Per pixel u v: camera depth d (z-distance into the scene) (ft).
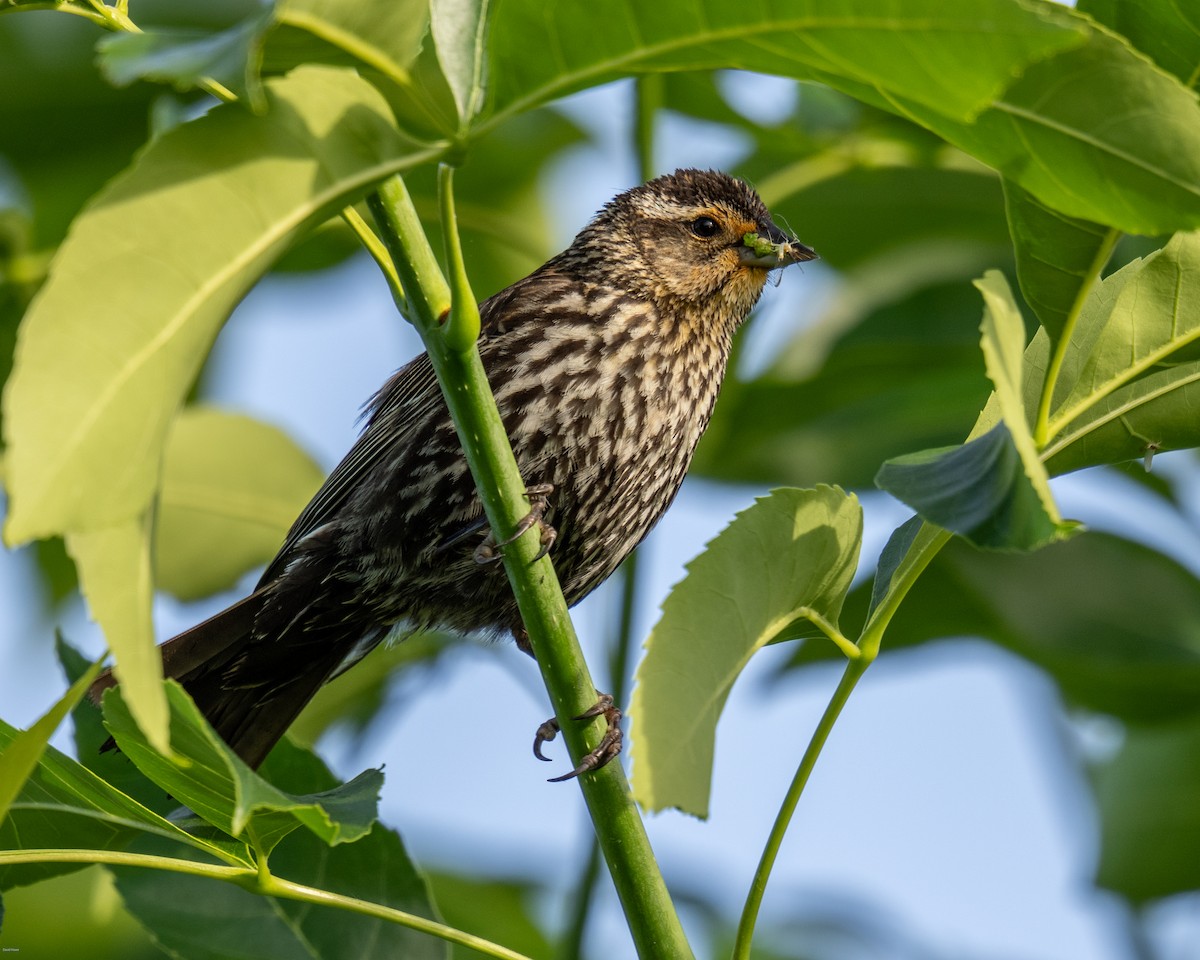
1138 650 29.84
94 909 29.30
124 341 11.23
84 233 11.14
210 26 30.27
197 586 31.24
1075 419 16.98
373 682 32.14
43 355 10.88
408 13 12.56
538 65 13.04
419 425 26.76
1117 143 12.82
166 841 20.22
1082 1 14.78
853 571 16.70
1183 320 16.46
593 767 17.42
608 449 27.86
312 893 16.63
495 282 36.83
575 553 28.30
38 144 32.17
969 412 32.91
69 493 10.90
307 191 12.18
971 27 11.40
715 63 13.01
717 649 15.69
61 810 17.54
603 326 28.35
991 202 33.91
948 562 31.07
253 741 26.99
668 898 17.42
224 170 11.83
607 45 12.91
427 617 28.40
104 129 32.22
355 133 12.45
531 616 17.28
